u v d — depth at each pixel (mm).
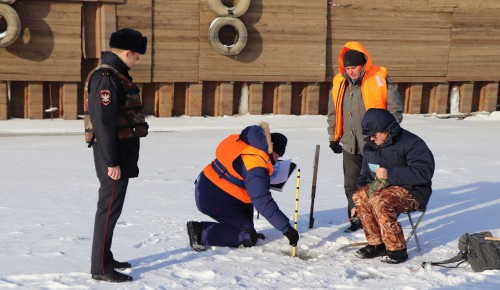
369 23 16938
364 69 5363
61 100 14789
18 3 13969
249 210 5148
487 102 18750
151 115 15719
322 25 16438
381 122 4645
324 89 17141
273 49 16172
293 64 16391
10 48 14039
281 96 16516
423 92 18172
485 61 18281
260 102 16375
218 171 4938
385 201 4656
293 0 16125
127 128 4062
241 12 15492
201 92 15836
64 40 14430
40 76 14367
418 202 4727
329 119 5852
